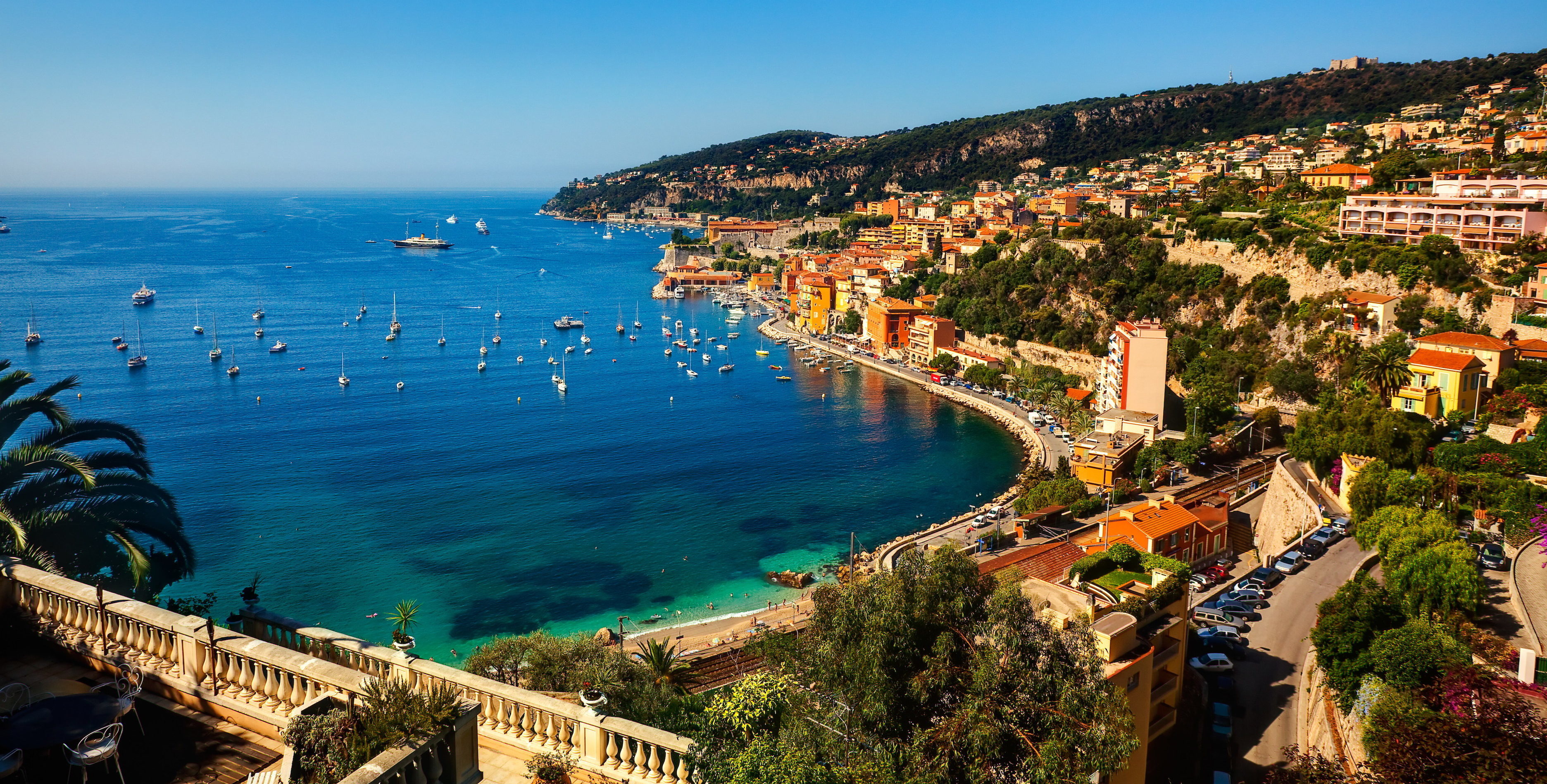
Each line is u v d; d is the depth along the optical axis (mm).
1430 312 154000
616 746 24672
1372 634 59219
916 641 25969
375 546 130875
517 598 115312
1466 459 98062
